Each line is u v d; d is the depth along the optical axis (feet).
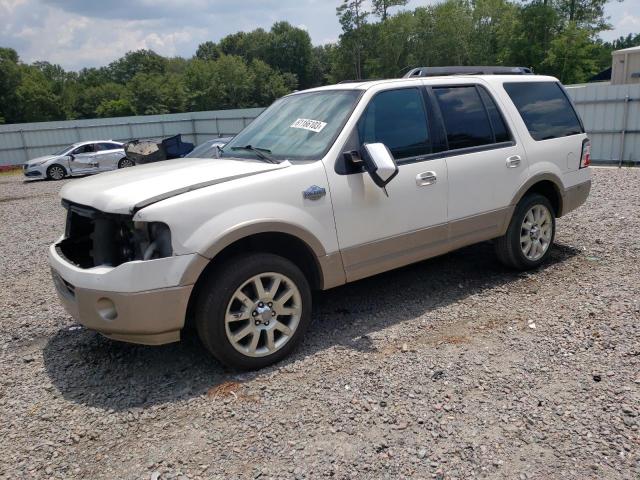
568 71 153.69
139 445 10.00
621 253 19.33
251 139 15.43
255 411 10.80
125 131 104.99
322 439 9.76
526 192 17.66
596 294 15.64
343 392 11.25
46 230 32.27
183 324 11.43
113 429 10.56
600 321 13.80
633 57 78.59
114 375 12.76
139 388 12.06
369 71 214.69
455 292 16.69
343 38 215.92
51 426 10.77
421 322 14.58
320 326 14.74
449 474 8.69
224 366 12.67
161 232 11.10
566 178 18.48
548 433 9.55
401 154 14.42
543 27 163.84
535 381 11.25
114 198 11.37
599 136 53.31
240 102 311.68
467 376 11.59
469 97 16.29
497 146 16.51
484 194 16.12
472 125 16.08
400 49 208.03
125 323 11.14
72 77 396.16
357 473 8.82
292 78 359.66
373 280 18.17
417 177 14.55
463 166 15.52
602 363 11.78
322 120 14.25
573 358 12.09
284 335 12.75
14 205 45.93
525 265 17.84
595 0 166.50
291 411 10.71
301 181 12.66
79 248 13.93
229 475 8.98
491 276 17.93
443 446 9.37
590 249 20.10
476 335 13.57
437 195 15.02
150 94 295.28
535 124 17.76
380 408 10.59
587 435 9.42
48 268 22.90
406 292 16.92
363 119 13.91
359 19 211.61
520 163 16.96
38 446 10.13
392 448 9.38
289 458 9.30
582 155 19.06
